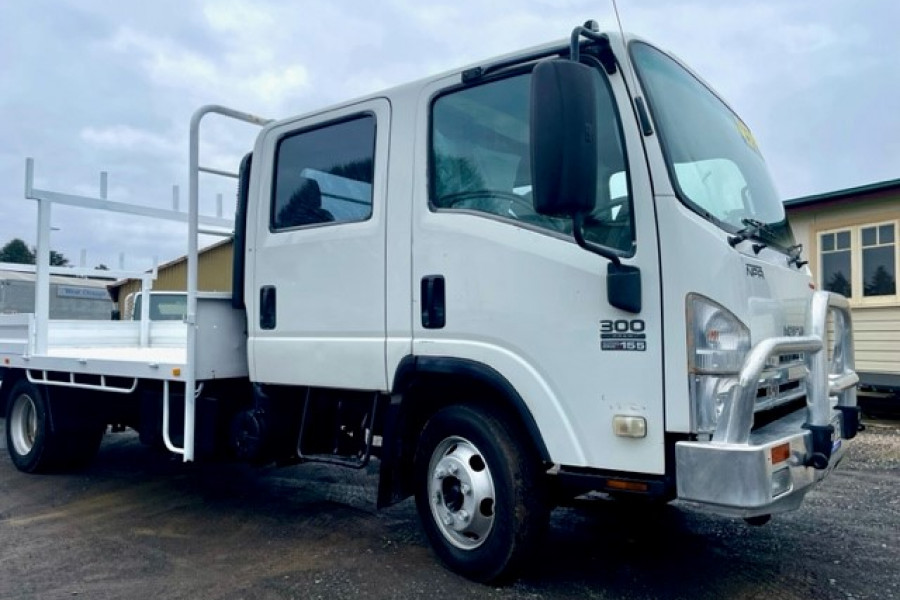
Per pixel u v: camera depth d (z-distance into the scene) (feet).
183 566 12.57
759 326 10.19
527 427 10.61
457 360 11.32
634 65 10.12
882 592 11.25
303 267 13.50
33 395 19.44
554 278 10.36
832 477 19.49
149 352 20.61
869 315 32.76
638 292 9.58
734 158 12.40
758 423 10.16
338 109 13.33
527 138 10.85
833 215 34.17
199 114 14.70
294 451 14.48
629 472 9.77
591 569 12.16
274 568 12.39
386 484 12.16
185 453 14.38
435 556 12.80
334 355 12.94
